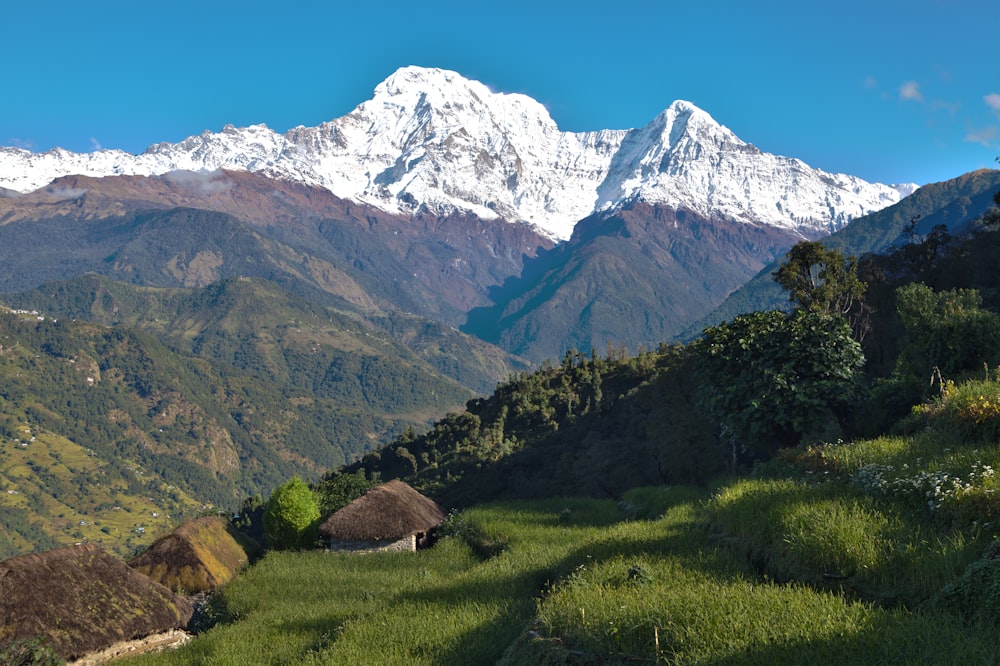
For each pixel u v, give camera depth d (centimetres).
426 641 1453
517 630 1441
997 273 6544
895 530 1168
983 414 1688
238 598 2605
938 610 893
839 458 1819
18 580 2009
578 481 7275
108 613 2119
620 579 1319
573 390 14275
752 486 1866
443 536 3772
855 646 819
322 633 1878
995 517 1093
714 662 855
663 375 5959
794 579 1177
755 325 3350
